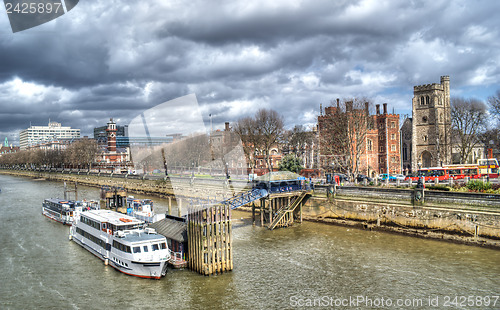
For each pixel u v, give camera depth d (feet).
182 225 157.07
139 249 142.00
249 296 121.90
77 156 615.98
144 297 123.85
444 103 374.43
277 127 378.94
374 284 129.29
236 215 256.32
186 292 125.80
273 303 116.88
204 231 137.90
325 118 364.17
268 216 236.22
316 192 232.73
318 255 161.07
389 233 193.88
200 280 134.92
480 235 165.68
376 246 171.42
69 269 154.71
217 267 140.46
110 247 158.92
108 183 451.94
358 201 212.02
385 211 199.93
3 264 161.89
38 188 476.13
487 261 146.41
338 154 345.10
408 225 190.39
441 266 143.33
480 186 181.06
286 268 145.89
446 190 187.93
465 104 336.49
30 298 126.41
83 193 407.85
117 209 249.96
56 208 258.16
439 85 371.56
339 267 145.89
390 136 390.01
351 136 297.53
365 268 144.05
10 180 633.20
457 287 124.98
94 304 120.47
